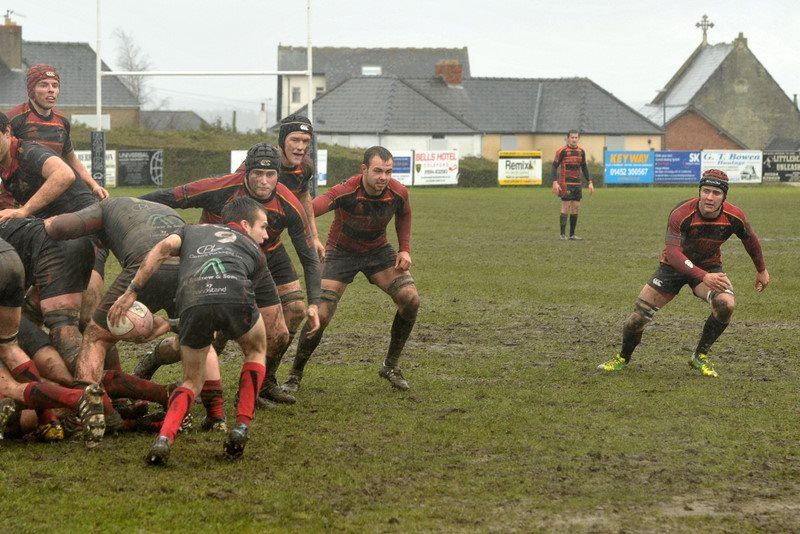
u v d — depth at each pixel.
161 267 12.03
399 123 112.75
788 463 11.30
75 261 12.57
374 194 14.67
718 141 147.25
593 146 125.56
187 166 78.81
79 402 11.16
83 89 136.50
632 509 9.73
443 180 83.25
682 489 10.37
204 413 13.34
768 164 88.00
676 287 16.16
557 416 13.34
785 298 24.11
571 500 9.96
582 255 33.12
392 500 9.89
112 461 10.98
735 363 17.03
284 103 169.62
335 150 87.75
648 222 47.12
